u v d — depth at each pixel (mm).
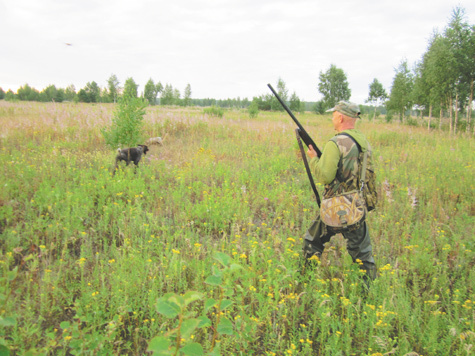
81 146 8805
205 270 3207
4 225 3961
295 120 3350
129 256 3248
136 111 8742
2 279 2156
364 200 3053
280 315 2678
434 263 3742
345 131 3029
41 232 3773
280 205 5039
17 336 2211
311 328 2717
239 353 2357
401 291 2943
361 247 3061
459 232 4441
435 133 16922
